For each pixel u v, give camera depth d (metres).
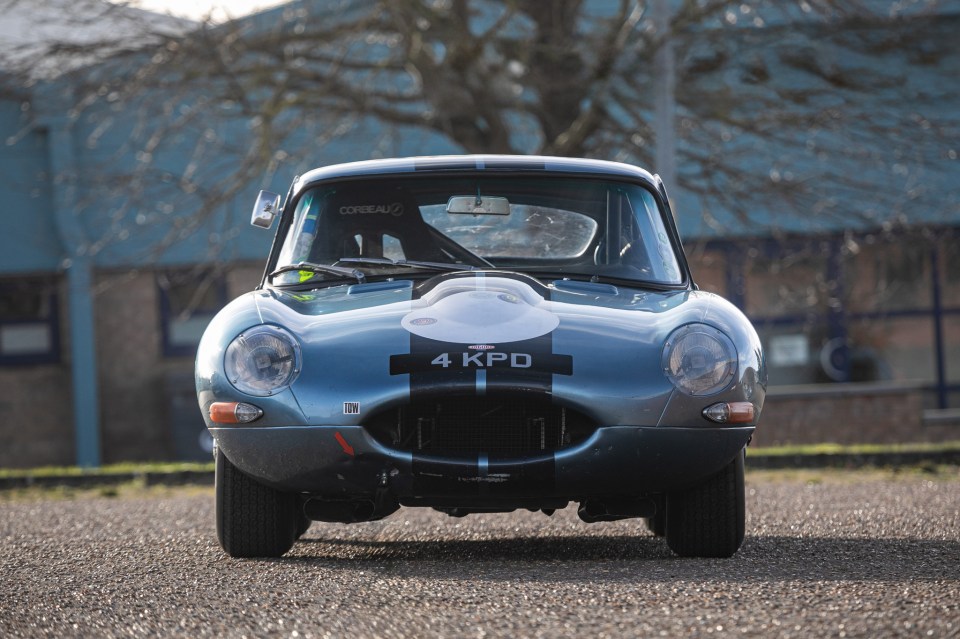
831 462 32.09
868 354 59.50
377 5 41.06
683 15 40.88
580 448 13.96
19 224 58.19
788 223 57.31
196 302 44.94
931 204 48.72
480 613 11.09
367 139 52.03
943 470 30.53
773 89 45.00
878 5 47.16
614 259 16.73
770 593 11.72
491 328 14.20
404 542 17.92
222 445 14.66
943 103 56.38
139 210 50.97
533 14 43.19
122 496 30.06
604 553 16.12
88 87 43.19
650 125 42.34
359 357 14.13
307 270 16.70
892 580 12.50
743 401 14.33
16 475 32.97
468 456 13.98
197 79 42.56
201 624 11.09
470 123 43.16
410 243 16.95
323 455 14.13
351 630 10.59
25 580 14.22
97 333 59.28
